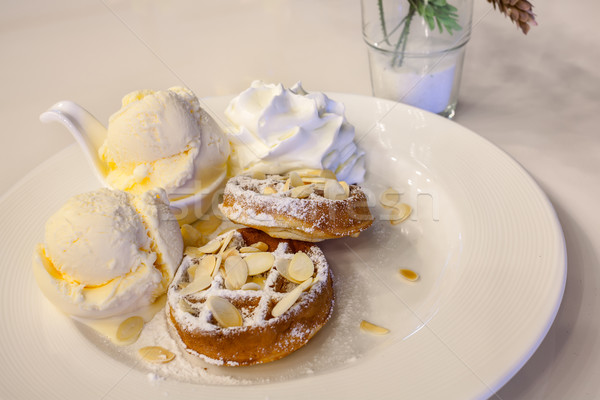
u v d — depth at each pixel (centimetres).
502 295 33
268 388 31
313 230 37
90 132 40
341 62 57
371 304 35
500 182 39
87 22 69
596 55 53
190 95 40
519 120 47
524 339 31
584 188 40
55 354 33
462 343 31
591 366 31
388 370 31
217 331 33
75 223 34
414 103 47
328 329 34
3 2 74
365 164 44
